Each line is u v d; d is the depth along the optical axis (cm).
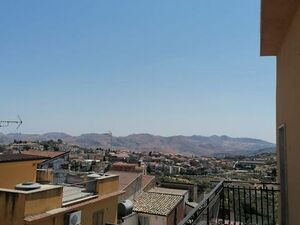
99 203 1606
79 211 1362
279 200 644
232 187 722
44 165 2222
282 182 599
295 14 457
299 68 423
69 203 1362
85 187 1727
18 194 1127
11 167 1513
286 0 441
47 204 1223
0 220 1141
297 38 439
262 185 733
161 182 3359
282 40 577
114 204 1770
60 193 1304
